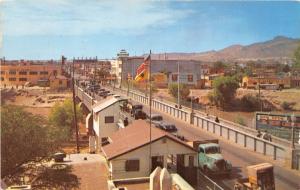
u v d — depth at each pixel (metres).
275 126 35.97
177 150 22.69
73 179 22.27
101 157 26.38
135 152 22.08
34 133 22.23
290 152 25.81
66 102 46.50
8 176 21.31
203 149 25.75
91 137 36.41
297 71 70.00
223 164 24.44
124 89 70.81
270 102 61.38
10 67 81.00
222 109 60.50
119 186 18.97
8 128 21.17
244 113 56.72
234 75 71.88
